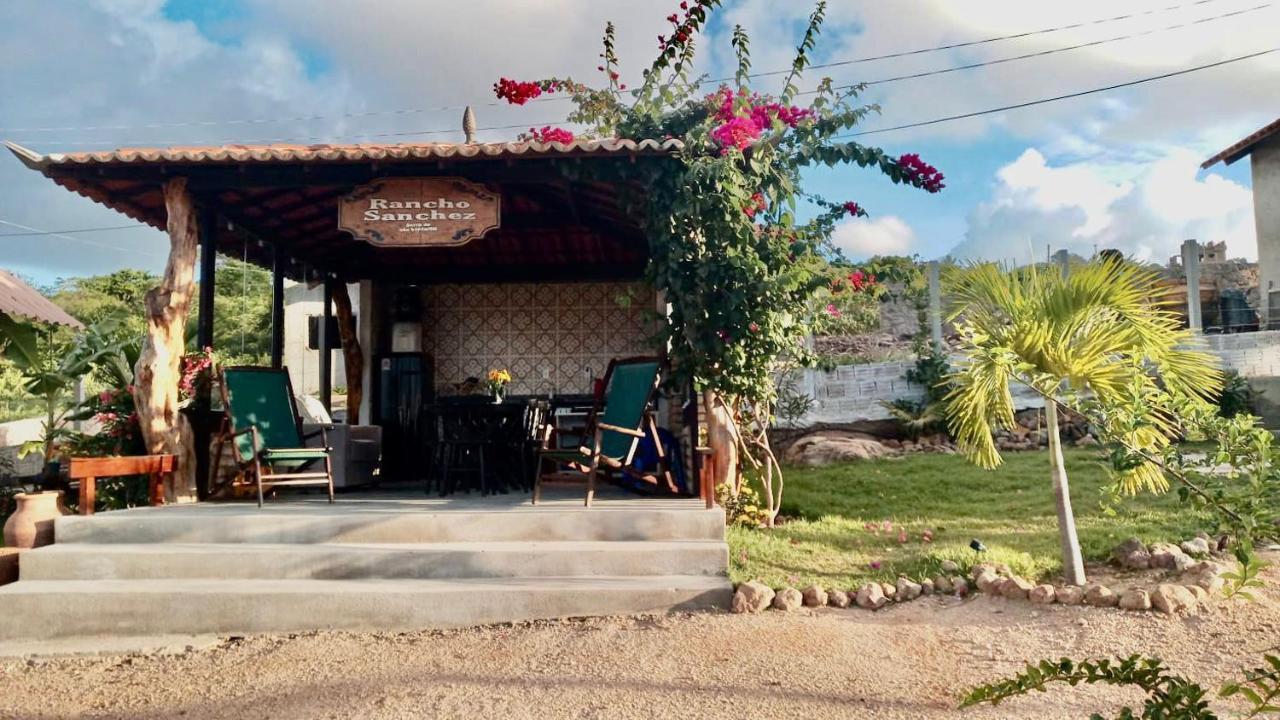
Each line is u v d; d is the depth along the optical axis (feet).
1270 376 40.63
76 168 21.76
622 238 30.25
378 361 36.01
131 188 23.79
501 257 35.27
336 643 15.24
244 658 14.65
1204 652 13.38
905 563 18.65
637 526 18.70
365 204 22.43
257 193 25.46
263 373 23.97
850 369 42.29
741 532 21.71
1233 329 56.65
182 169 22.11
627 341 36.58
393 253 34.58
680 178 21.13
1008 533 21.93
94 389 39.86
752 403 23.95
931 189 24.06
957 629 14.93
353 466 26.99
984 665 13.15
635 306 36.65
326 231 30.99
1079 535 21.07
